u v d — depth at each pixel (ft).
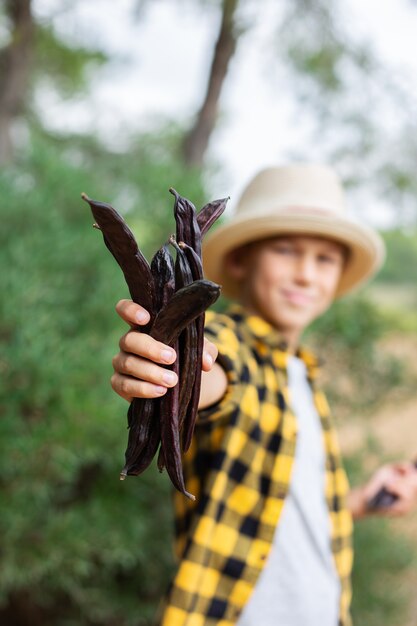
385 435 16.84
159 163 8.52
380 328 10.00
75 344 6.48
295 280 4.78
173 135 21.31
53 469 6.31
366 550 9.02
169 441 2.28
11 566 6.40
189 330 2.27
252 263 4.88
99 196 7.84
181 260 2.19
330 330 9.55
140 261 2.18
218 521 3.86
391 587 9.78
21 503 6.39
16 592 8.00
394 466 5.64
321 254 4.93
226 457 3.90
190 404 2.35
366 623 8.97
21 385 5.98
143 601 7.75
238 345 4.12
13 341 6.11
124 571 7.72
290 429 4.20
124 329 7.01
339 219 4.79
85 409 6.07
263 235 4.80
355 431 12.04
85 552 6.71
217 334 3.92
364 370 10.03
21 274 6.43
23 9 12.10
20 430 6.04
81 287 7.24
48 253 6.79
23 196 7.29
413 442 16.33
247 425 4.01
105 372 6.47
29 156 7.91
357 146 15.05
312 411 4.87
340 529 4.72
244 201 5.46
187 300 2.10
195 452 4.07
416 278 28.76
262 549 3.97
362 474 9.65
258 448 4.05
